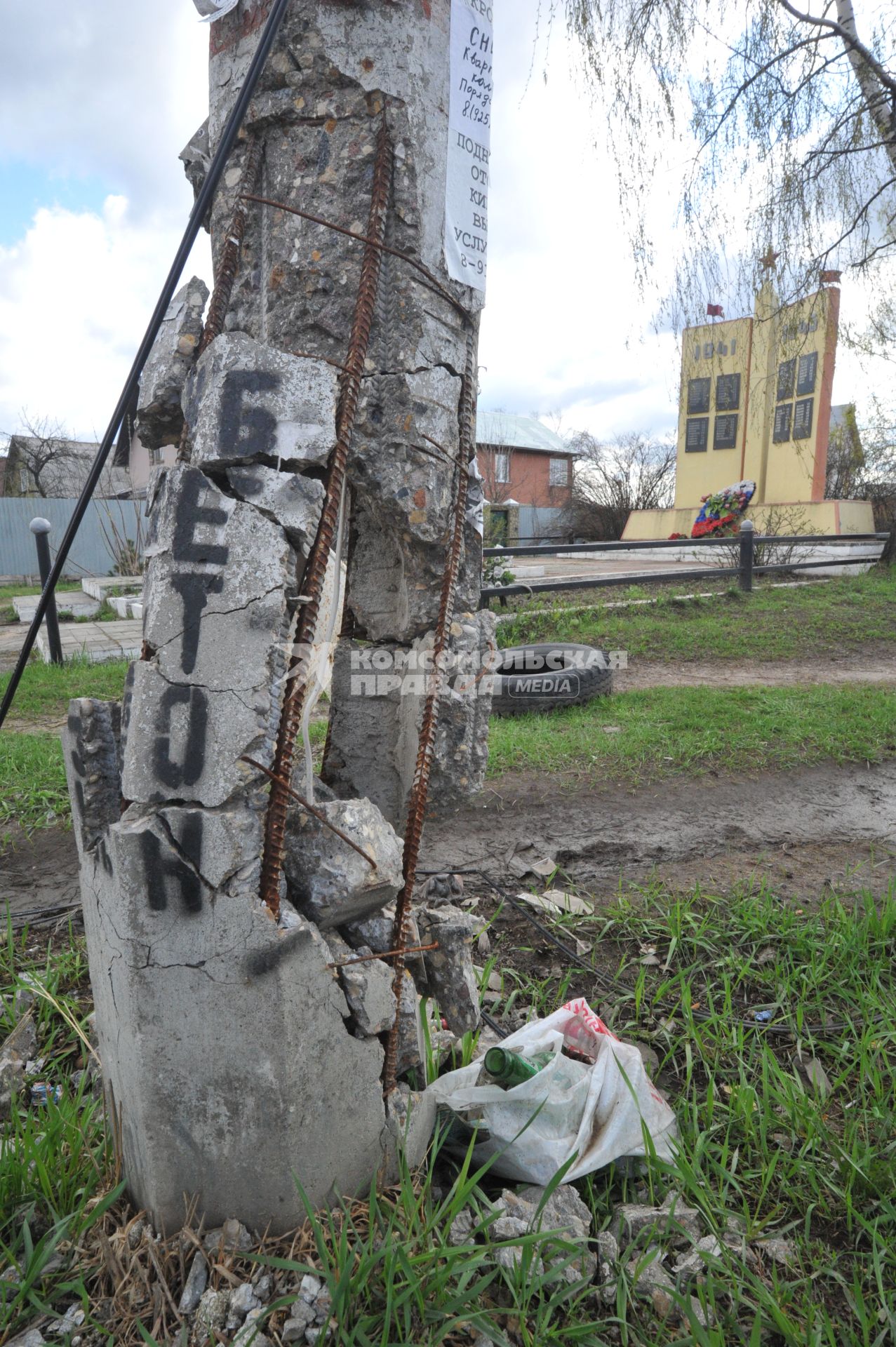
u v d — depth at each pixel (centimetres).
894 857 435
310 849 194
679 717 695
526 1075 216
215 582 175
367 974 194
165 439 244
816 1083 257
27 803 505
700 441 2203
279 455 178
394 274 210
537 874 411
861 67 1039
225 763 175
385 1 200
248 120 212
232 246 210
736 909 362
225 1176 188
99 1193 205
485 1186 215
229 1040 180
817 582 1350
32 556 2311
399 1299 169
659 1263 195
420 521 219
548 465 3675
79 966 318
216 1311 174
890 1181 219
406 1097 211
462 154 221
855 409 2417
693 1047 280
